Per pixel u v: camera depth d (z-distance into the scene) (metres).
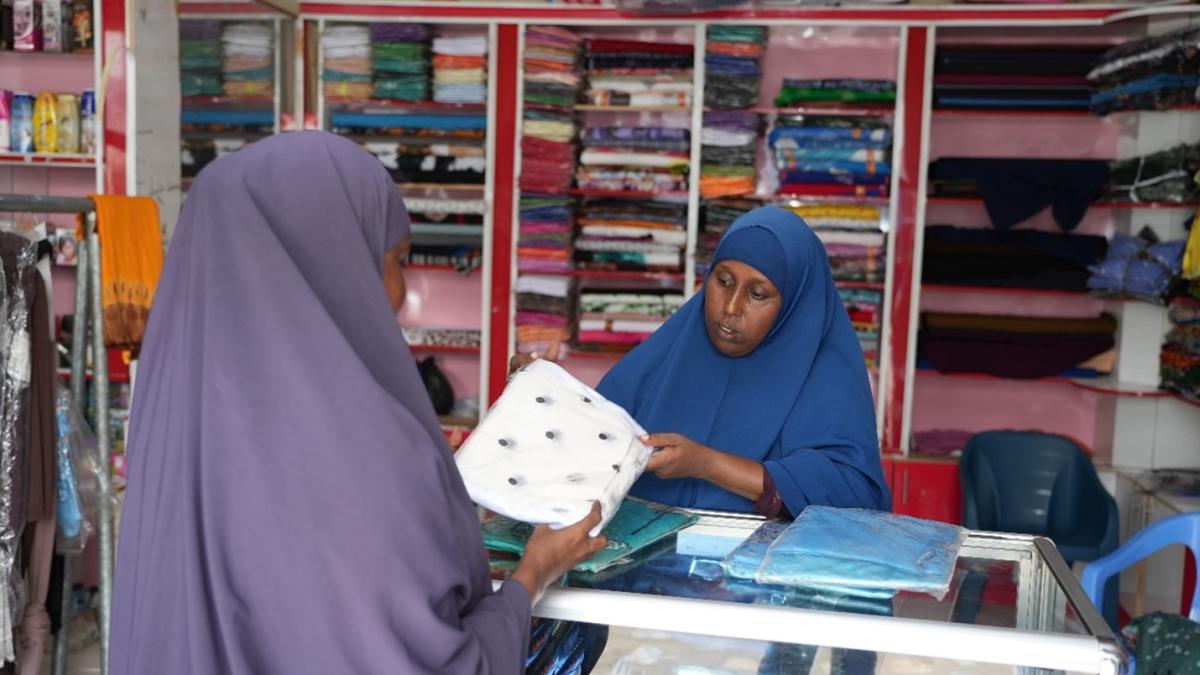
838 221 4.69
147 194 3.72
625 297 4.88
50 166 4.58
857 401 1.94
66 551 2.60
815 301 1.95
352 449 1.04
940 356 4.66
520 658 1.14
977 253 4.61
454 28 5.03
